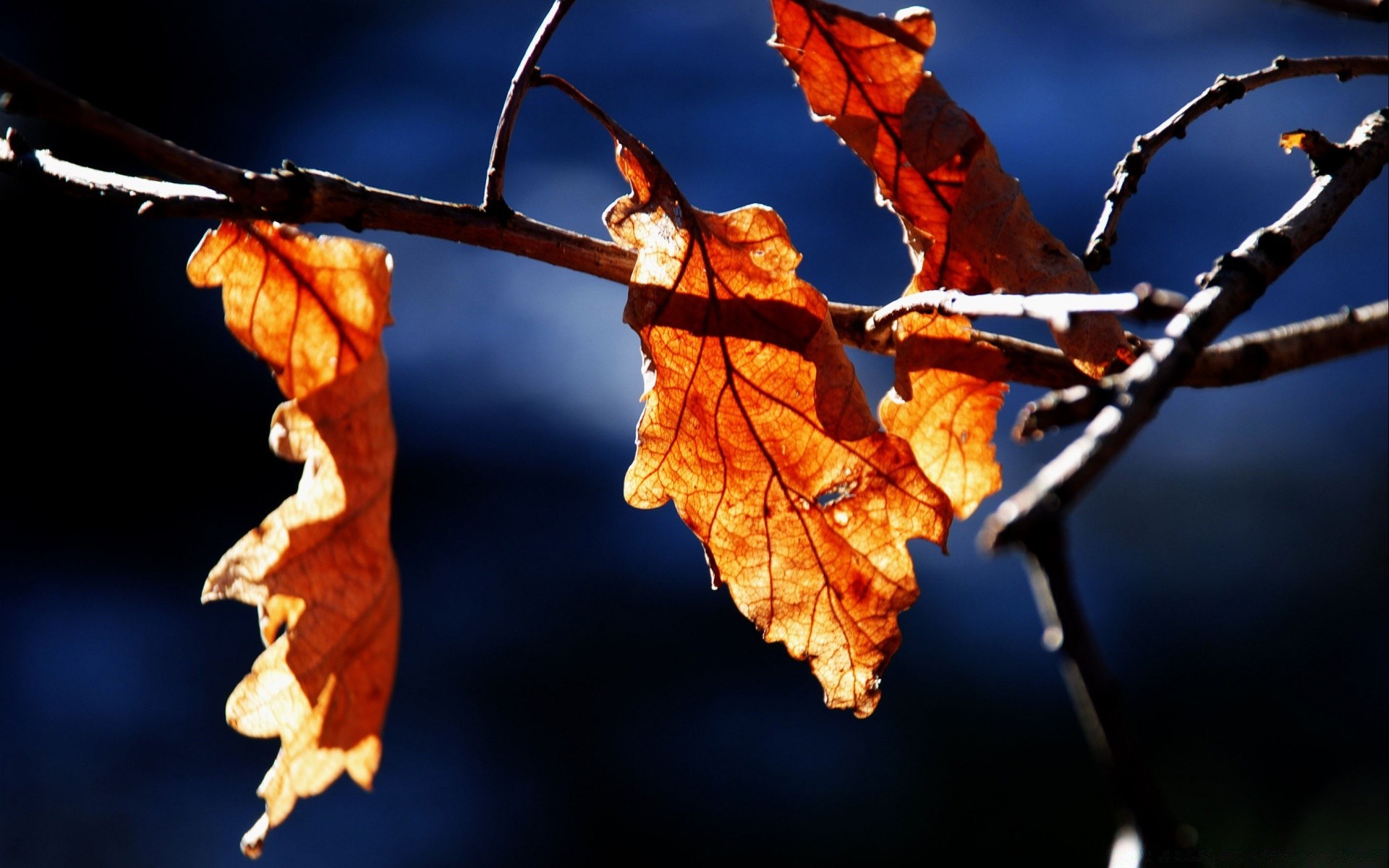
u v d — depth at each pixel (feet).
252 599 2.08
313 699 2.07
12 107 1.98
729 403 2.17
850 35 2.23
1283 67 2.23
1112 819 5.48
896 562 2.18
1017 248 2.21
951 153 2.23
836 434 2.16
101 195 2.10
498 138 2.14
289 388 2.13
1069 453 1.88
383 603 2.08
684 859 5.49
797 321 2.16
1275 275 1.99
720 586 2.19
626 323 2.16
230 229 2.12
